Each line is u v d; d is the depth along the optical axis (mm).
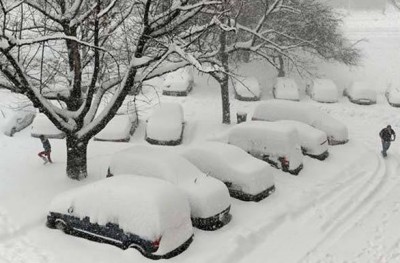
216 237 11031
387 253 10938
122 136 19109
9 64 13078
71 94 13648
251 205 12875
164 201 10156
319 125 19359
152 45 14219
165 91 26828
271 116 19734
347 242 11398
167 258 9922
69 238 10742
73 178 14086
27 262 9812
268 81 31141
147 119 20766
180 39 13039
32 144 18031
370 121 24500
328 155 17750
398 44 41125
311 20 29078
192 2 15469
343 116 25328
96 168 15039
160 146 18938
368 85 27953
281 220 12336
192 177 12062
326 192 14227
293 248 10984
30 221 11469
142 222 9914
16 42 10430
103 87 13805
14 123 19547
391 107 26781
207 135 20469
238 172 13031
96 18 11609
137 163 12297
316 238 11500
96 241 10555
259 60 32812
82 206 10648
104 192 10523
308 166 16312
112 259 9828
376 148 19844
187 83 27172
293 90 27953
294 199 13477
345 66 34469
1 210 11992
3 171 14758
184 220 10453
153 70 12719
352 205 13562
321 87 28047
